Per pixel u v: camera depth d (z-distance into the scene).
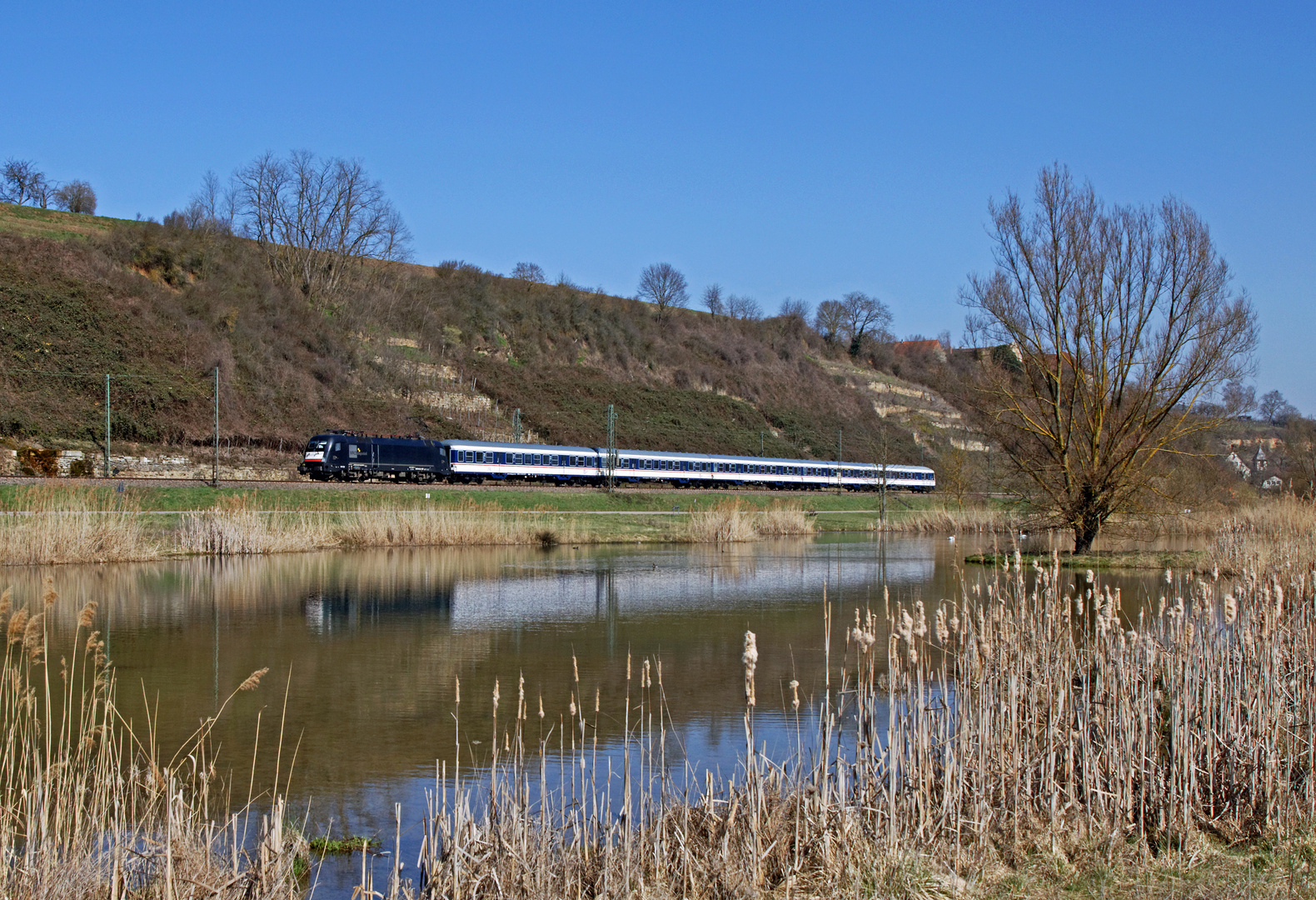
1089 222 38.62
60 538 35.25
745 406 110.94
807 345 147.38
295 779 12.84
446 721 15.75
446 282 108.56
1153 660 12.16
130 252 76.38
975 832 9.73
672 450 93.75
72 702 16.39
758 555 45.59
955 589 32.16
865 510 75.69
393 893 8.58
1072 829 10.12
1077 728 11.83
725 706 16.66
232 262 83.56
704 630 24.45
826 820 9.33
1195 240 37.16
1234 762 10.84
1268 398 116.38
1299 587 14.92
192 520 40.50
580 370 104.19
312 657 20.86
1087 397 39.59
